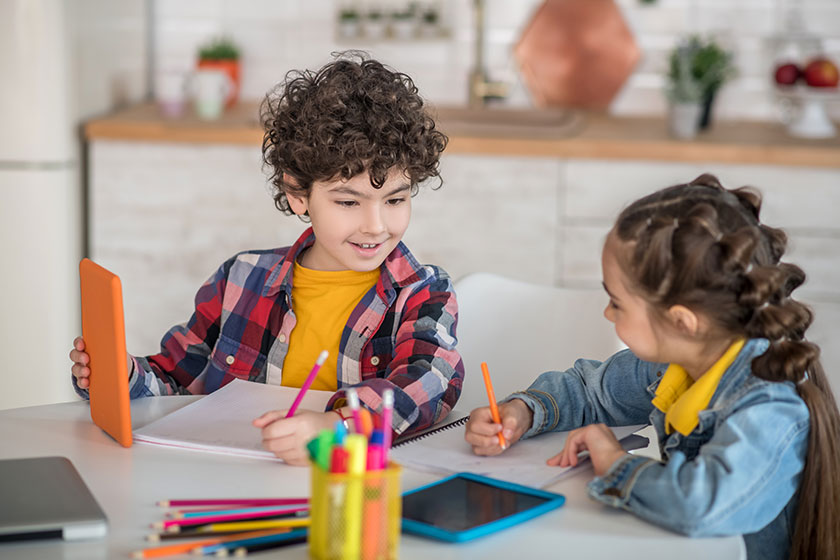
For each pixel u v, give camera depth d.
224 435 1.22
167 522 0.97
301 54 3.42
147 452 1.18
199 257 2.92
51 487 1.03
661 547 0.97
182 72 2.98
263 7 3.39
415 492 1.06
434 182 2.86
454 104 3.42
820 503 1.10
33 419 1.30
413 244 2.90
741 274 1.07
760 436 1.05
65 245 2.73
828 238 2.80
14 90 2.61
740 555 0.96
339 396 1.26
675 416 1.16
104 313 1.20
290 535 0.94
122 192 2.87
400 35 3.31
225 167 2.86
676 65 2.95
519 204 2.85
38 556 0.91
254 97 3.45
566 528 1.00
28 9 2.59
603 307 1.72
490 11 3.41
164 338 1.58
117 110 3.12
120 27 3.14
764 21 3.31
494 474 1.13
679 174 2.80
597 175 2.82
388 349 1.46
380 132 1.36
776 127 3.15
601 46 3.38
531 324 1.75
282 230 2.89
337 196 1.37
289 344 1.51
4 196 2.66
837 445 1.12
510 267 2.89
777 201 2.79
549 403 1.31
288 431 1.13
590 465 1.17
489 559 0.93
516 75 3.44
